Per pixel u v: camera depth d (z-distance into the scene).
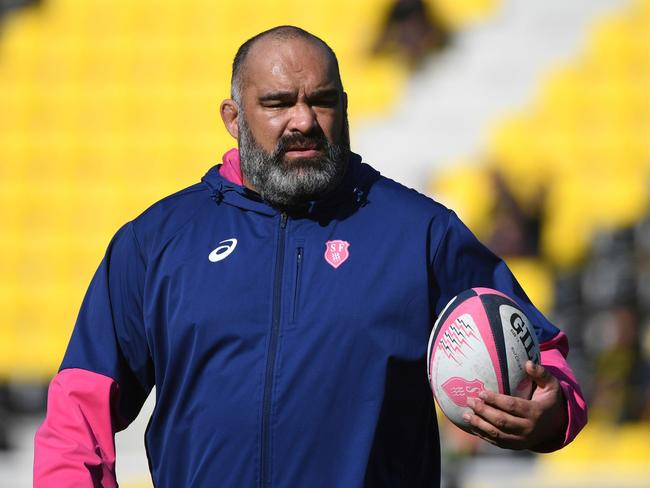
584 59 42.81
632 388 34.88
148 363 10.99
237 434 10.03
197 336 10.29
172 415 10.48
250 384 10.05
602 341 35.56
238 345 10.16
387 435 10.24
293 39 10.49
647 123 41.25
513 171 39.91
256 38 10.78
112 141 42.56
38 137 42.78
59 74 44.25
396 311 10.16
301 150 10.26
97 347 10.87
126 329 10.92
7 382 37.66
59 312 39.22
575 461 33.47
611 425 34.41
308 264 10.33
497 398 9.55
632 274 36.88
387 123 41.97
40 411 37.41
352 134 41.84
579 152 40.50
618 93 41.94
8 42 45.16
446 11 44.00
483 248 10.77
